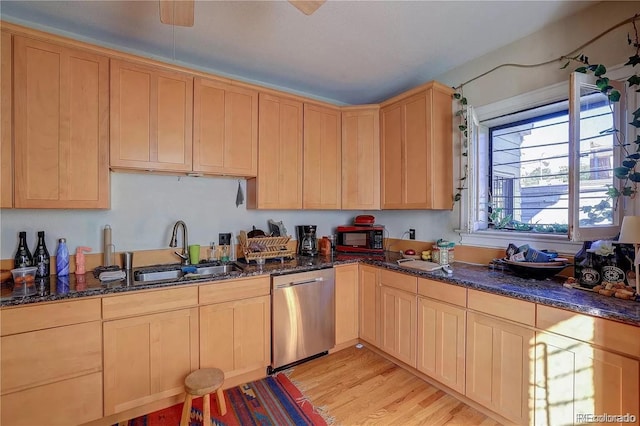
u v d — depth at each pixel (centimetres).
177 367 191
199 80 225
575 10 189
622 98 173
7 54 167
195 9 183
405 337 232
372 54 240
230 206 273
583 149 168
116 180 225
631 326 126
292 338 237
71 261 208
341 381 225
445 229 270
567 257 195
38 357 154
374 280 262
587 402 138
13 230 193
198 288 198
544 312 153
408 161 261
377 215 340
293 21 196
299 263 254
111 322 171
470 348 187
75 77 185
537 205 225
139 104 203
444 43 225
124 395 175
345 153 297
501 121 242
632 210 172
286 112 269
